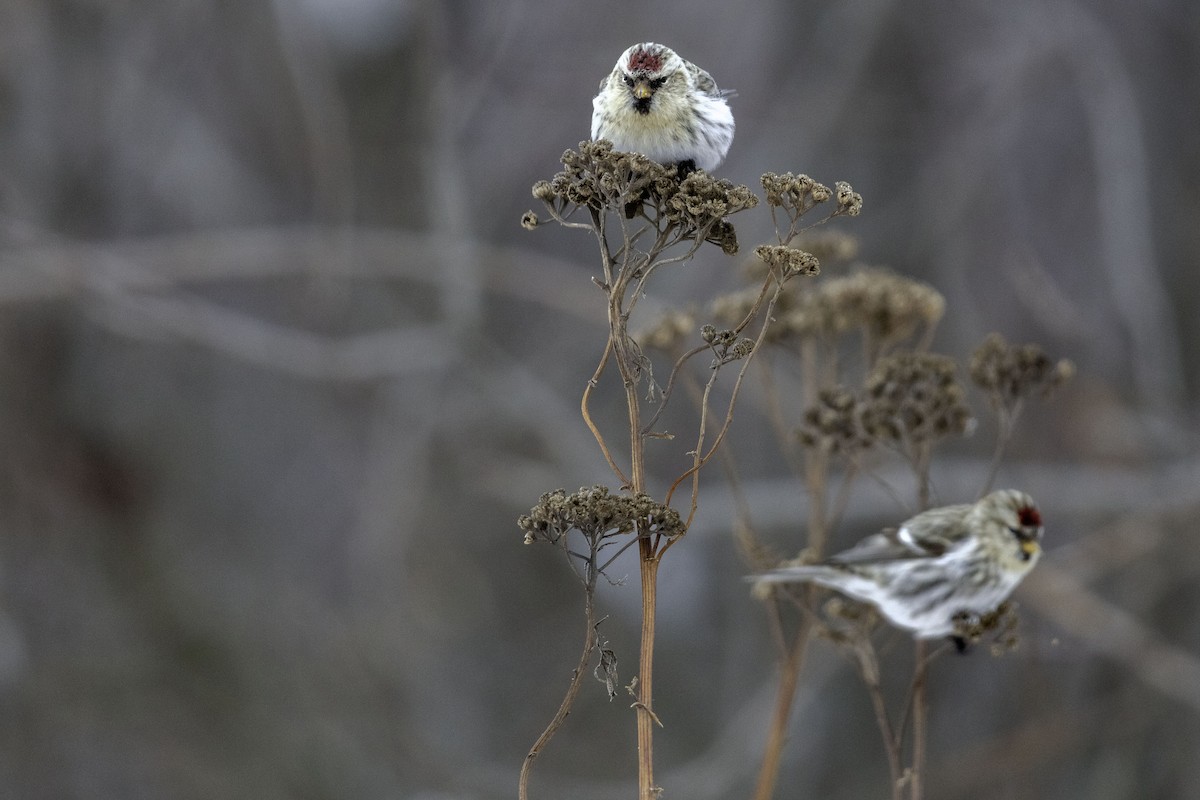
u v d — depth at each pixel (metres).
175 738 15.52
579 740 16.50
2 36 16.06
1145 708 13.96
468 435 17.27
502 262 15.08
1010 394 6.59
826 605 6.54
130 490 17.00
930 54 17.70
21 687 15.55
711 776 13.84
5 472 16.55
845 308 7.20
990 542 6.19
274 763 15.40
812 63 17.77
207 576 16.83
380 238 15.17
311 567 17.64
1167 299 15.29
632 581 16.73
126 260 15.17
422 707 16.30
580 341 17.56
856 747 15.58
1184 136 16.47
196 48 17.77
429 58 15.29
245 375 17.97
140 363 17.61
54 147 16.72
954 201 16.50
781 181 4.93
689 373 7.27
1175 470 13.59
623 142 6.68
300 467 18.02
